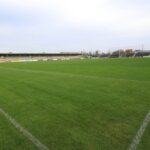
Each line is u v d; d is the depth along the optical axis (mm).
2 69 36156
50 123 7152
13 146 5523
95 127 6660
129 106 8977
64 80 18203
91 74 23422
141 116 7645
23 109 9023
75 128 6625
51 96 11477
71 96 11281
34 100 10625
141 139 5684
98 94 11594
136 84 14758
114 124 6887
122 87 13656
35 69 34594
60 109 8820
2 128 6875
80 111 8453
